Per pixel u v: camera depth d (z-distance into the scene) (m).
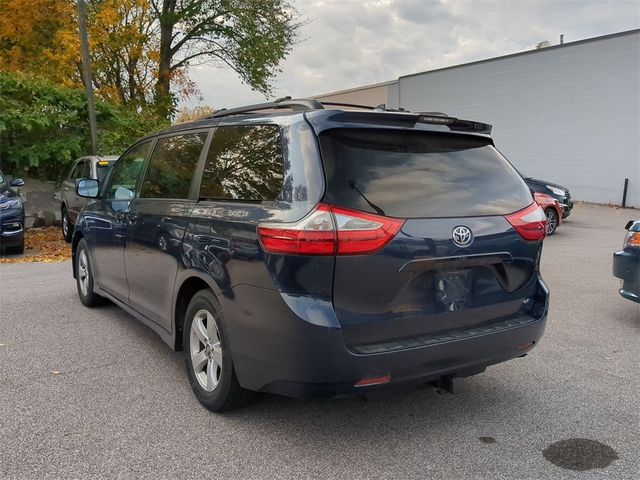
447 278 3.21
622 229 14.07
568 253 10.23
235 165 3.55
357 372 2.89
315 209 2.88
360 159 3.08
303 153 3.04
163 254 4.09
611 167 20.80
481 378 4.25
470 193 3.37
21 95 13.97
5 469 2.92
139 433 3.33
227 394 3.43
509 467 2.99
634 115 19.97
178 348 4.07
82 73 18.75
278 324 2.94
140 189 4.79
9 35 17.86
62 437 3.27
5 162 13.44
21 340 5.06
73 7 17.72
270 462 3.03
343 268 2.88
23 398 3.81
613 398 3.87
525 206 3.60
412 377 3.05
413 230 3.03
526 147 23.56
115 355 4.68
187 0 20.92
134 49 18.72
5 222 9.80
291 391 2.98
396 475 2.91
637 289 5.47
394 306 3.03
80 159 11.58
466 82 25.72
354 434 3.36
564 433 3.37
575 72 21.56
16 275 8.21
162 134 4.75
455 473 2.93
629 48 19.84
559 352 4.82
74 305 6.34
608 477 2.89
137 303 4.73
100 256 5.57
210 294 3.53
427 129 3.34
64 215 11.73
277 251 2.93
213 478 2.87
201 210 3.68
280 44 21.55
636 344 5.02
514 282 3.52
